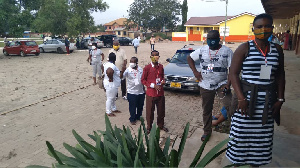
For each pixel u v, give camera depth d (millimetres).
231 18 40000
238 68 2465
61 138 4559
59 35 27969
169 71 7598
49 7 25641
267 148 2561
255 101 2387
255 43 2375
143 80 4488
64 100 7070
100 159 2160
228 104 3781
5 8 18953
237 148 2594
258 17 2285
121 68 6938
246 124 2494
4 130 4938
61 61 16562
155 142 2357
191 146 3922
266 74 2352
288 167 2984
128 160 2230
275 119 2541
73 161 2287
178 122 5227
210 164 3258
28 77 10703
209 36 3576
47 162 3762
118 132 2646
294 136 3904
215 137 4168
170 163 2092
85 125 5176
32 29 26484
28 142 4402
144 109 6227
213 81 3785
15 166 3656
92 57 8875
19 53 19656
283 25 28531
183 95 7449
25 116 5738
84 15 29938
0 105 6676
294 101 5812
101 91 8148
